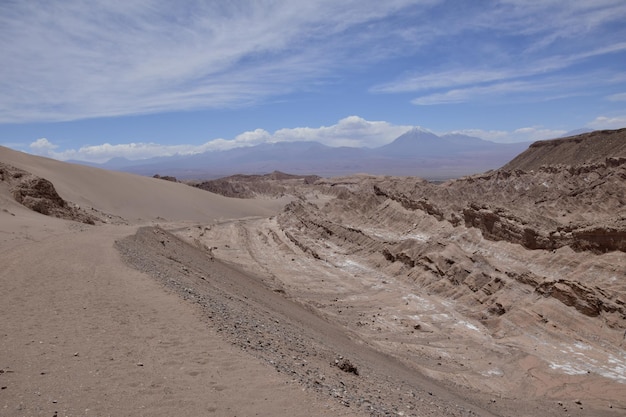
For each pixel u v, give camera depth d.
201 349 14.11
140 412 9.84
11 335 13.77
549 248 57.75
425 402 17.78
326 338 26.86
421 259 65.56
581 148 183.50
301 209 126.50
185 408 10.25
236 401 10.89
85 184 108.06
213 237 96.06
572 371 34.50
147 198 119.25
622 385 31.83
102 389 10.70
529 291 48.62
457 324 46.47
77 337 14.12
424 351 38.31
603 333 39.84
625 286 44.91
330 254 84.44
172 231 91.88
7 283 19.89
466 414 19.09
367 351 30.19
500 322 44.62
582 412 28.05
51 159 115.06
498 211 68.31
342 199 130.88
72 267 24.12
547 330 41.59
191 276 30.31
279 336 19.69
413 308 52.00
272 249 87.56
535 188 138.00
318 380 14.05
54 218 50.62
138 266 26.84
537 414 26.75
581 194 102.38
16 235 33.28
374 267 73.62
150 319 16.72
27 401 9.74
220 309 20.98
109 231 41.31
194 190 150.38
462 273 57.81
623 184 98.69
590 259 51.41
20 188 55.88
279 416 10.43
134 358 12.84
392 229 98.06
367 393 14.98
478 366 36.25
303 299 52.19
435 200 160.50
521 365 36.06
